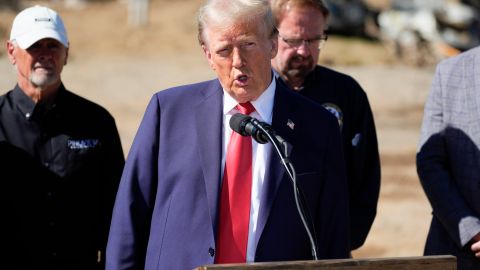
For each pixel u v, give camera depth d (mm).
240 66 9617
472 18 71312
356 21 72688
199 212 9883
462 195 12164
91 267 12453
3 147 12258
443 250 12414
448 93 12391
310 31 12641
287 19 12641
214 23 9594
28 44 12188
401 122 46562
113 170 12680
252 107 10195
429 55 69500
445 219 12070
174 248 9875
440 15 71125
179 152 10148
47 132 12383
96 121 12641
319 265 8141
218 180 9930
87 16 73625
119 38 66062
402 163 37062
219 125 10164
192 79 52812
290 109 10305
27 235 12148
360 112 13352
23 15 12578
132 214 10141
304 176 10031
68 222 12289
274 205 9867
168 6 78062
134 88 49438
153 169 10234
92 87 49000
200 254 9773
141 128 10391
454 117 12289
